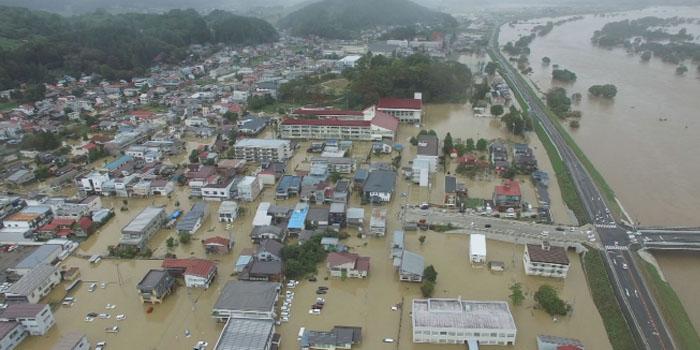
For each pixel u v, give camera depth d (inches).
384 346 2591.0
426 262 3356.3
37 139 5595.5
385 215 3789.4
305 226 3730.3
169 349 2581.2
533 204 4168.3
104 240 3713.1
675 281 3245.6
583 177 4672.7
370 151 5541.3
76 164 5246.1
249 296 2797.7
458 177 4790.8
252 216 4010.8
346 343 2541.8
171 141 5718.5
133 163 5039.4
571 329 2716.5
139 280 3186.5
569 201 4173.2
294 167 5034.5
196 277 3051.2
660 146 5674.2
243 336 2487.7
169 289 3031.5
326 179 4522.6
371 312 2861.7
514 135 6102.4
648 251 3462.1
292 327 2731.3
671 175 4859.7
